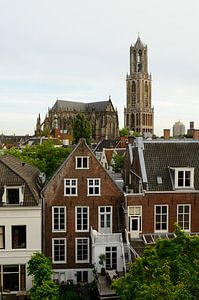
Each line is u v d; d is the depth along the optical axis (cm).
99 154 11181
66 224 4353
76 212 4375
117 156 8519
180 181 4294
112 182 4419
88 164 4369
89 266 4384
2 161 4338
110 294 3525
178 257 2425
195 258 2445
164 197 4253
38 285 3269
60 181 4331
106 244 4072
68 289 4112
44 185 4816
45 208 4306
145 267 2608
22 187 3994
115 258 4097
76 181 4356
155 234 4244
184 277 2234
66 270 4362
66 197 4344
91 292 3972
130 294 2377
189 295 2067
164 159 4506
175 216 4288
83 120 15412
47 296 3167
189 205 4291
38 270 3312
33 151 8106
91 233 4322
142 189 4281
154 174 4372
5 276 3991
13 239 3991
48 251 4338
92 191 4391
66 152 7706
